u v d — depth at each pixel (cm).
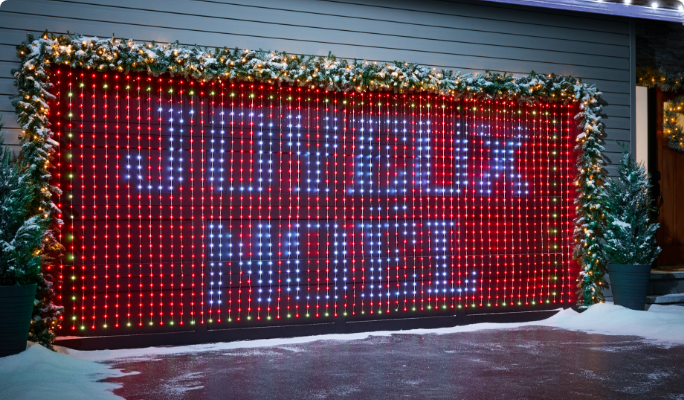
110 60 620
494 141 809
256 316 695
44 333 587
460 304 785
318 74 696
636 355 599
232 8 686
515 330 753
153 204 659
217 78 670
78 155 632
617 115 880
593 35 867
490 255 804
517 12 821
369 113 749
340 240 732
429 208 774
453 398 447
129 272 648
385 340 685
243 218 693
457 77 764
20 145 599
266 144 702
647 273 809
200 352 623
